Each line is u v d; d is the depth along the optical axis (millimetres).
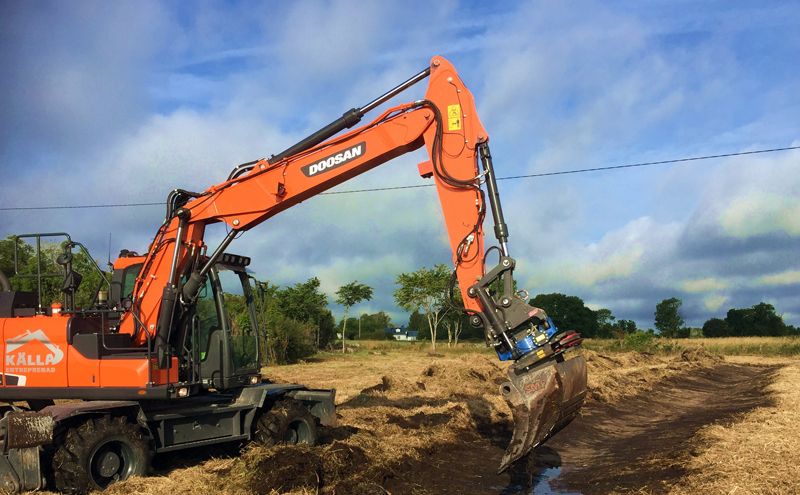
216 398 7570
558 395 5621
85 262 11805
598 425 10969
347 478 6566
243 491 5945
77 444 5855
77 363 6594
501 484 6949
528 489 6715
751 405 11922
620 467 7137
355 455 7047
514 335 5945
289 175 7277
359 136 7109
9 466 5930
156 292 7199
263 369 20594
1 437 5773
